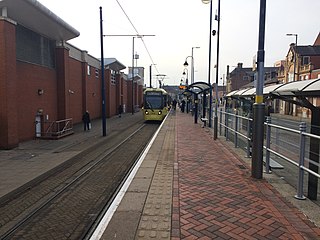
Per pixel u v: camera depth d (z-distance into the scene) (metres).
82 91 28.61
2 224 5.43
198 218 4.65
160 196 5.69
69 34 19.58
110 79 37.78
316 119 5.61
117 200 5.48
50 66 19.66
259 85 6.85
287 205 5.22
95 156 12.20
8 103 13.62
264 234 4.12
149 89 30.50
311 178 5.57
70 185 7.98
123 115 42.88
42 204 6.47
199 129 19.27
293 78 46.03
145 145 15.12
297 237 4.02
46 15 15.45
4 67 13.45
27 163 10.57
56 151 13.15
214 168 7.96
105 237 4.05
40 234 4.93
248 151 9.48
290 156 6.68
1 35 13.38
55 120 20.19
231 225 4.40
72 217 5.68
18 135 15.58
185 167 8.08
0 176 8.72
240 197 5.62
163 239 3.98
